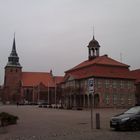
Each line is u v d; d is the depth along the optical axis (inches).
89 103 3149.6
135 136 660.7
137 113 804.6
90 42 3727.9
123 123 775.1
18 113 1859.0
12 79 5748.0
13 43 5876.0
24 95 5708.7
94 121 1138.0
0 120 978.7
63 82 3895.2
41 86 5625.0
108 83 3196.4
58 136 684.7
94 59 3550.7
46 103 4995.1
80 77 3371.1
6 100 5664.4
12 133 758.5
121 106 3243.1
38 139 636.7
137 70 3981.3
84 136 669.9
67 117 1413.6
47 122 1103.6
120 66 3361.2
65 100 3688.5
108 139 609.9
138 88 3659.0
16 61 5821.9
